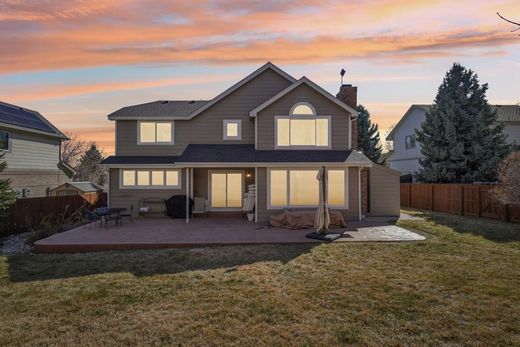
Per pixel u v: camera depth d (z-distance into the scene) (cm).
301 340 456
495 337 461
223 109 1800
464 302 579
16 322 519
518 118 2759
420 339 457
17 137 2098
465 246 1001
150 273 766
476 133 2280
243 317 527
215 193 1794
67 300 607
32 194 2225
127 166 1686
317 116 1590
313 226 1329
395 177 1744
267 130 1594
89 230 1283
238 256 903
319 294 621
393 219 1591
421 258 867
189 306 573
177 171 1753
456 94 2375
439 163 2370
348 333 474
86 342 457
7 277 752
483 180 2264
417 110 3073
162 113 1836
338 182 1517
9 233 1334
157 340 461
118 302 595
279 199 1498
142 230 1279
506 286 655
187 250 982
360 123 3556
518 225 1397
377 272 751
